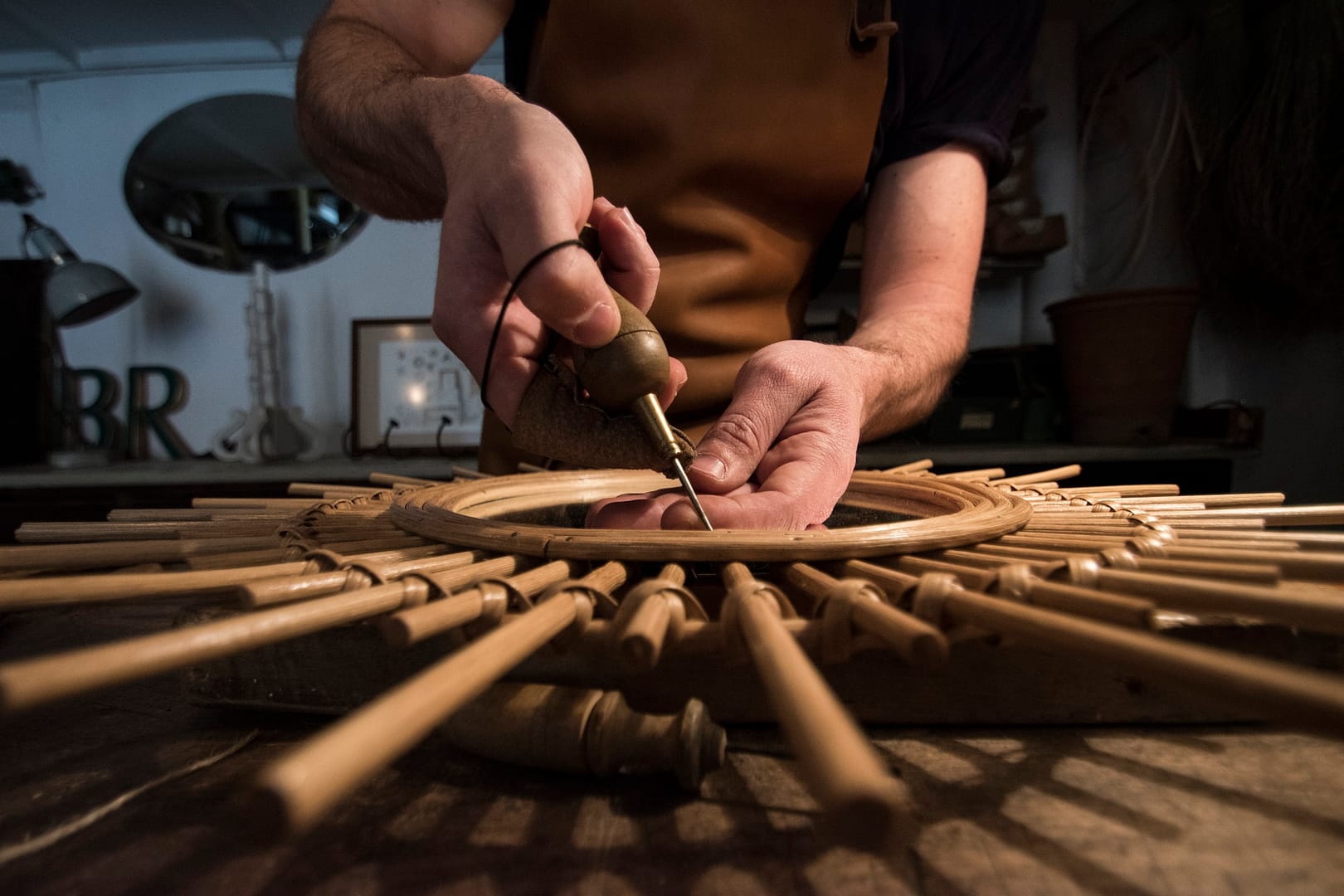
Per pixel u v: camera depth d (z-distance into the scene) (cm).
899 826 12
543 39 86
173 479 166
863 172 90
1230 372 200
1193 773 33
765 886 25
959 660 37
